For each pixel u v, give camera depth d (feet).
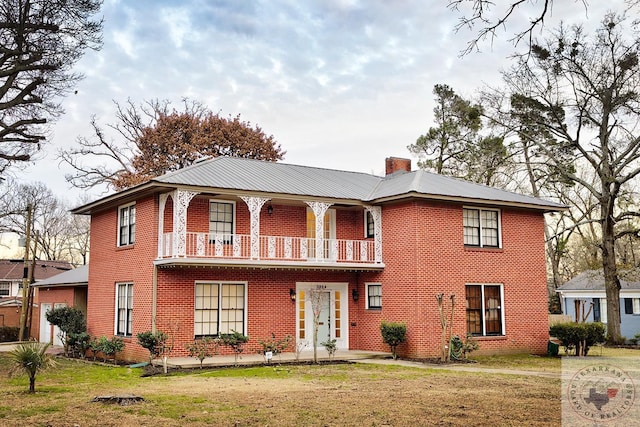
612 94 92.84
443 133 139.03
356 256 75.05
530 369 56.75
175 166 142.92
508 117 103.45
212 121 147.54
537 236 78.33
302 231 75.15
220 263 63.57
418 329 67.62
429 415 32.32
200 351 59.72
